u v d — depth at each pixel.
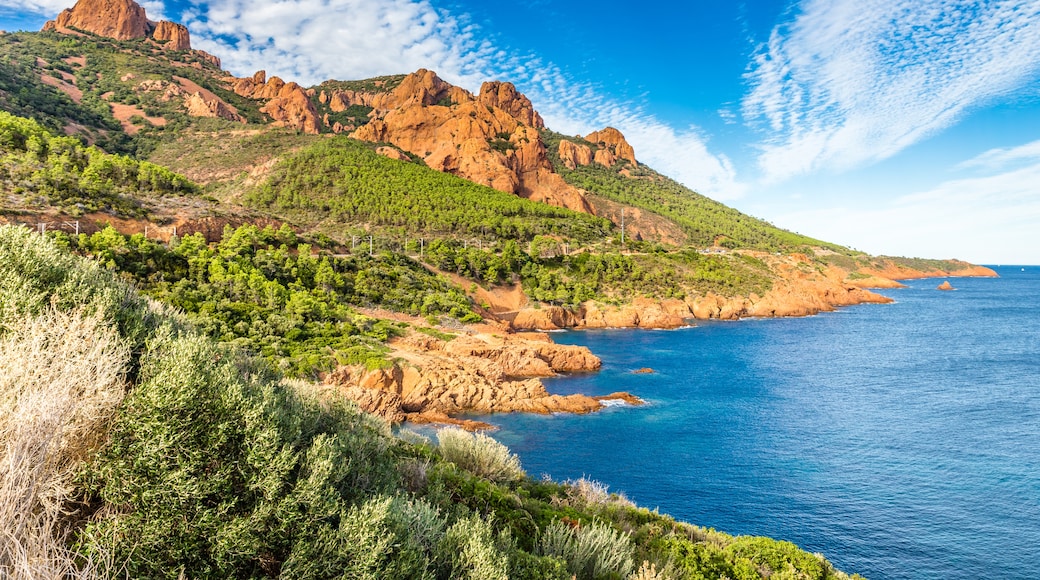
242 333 49.31
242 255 71.88
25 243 8.08
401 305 79.25
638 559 10.81
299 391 11.83
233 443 7.00
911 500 31.72
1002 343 90.06
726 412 49.94
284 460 6.82
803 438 42.69
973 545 26.88
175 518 5.84
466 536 7.77
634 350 83.81
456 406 49.72
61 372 5.99
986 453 39.12
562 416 48.28
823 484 34.00
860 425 46.03
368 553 6.32
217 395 7.30
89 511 5.91
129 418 6.19
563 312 112.00
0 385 5.54
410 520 7.53
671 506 31.06
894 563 25.58
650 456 38.69
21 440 5.08
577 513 12.80
